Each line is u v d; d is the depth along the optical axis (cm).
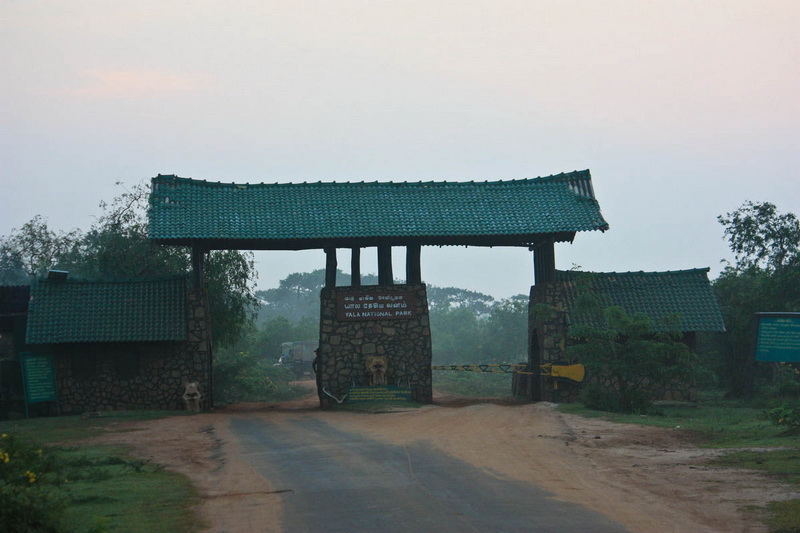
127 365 3747
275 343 9681
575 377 3806
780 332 3259
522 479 1563
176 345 3778
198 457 2106
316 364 3991
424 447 2080
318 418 3228
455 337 10656
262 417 3338
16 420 3419
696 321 3956
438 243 4028
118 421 3216
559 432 2419
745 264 5122
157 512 1318
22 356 3609
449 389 6241
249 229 3753
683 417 3144
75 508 1345
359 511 1272
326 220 3844
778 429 2350
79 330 3656
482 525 1145
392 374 3834
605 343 3312
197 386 3734
